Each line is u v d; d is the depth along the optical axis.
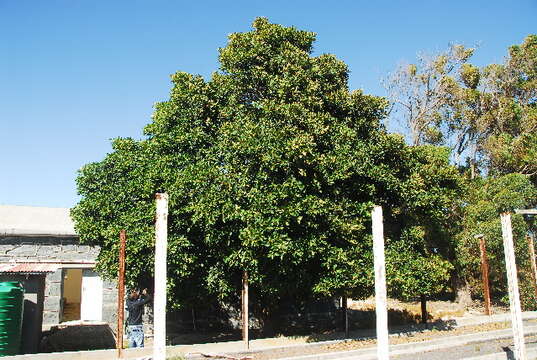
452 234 26.31
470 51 34.16
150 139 18.11
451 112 34.59
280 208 14.41
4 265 17.11
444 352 14.56
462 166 34.31
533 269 22.58
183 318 20.62
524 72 34.66
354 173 16.11
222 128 16.28
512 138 32.97
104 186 17.50
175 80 17.89
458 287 27.91
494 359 13.71
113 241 16.41
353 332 18.64
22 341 14.67
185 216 16.22
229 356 13.59
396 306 26.56
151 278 17.61
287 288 16.58
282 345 15.34
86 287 22.03
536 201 27.88
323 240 15.10
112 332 19.41
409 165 17.78
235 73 17.25
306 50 18.06
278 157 14.47
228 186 15.25
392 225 18.59
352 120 17.22
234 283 17.44
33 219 23.75
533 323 20.34
